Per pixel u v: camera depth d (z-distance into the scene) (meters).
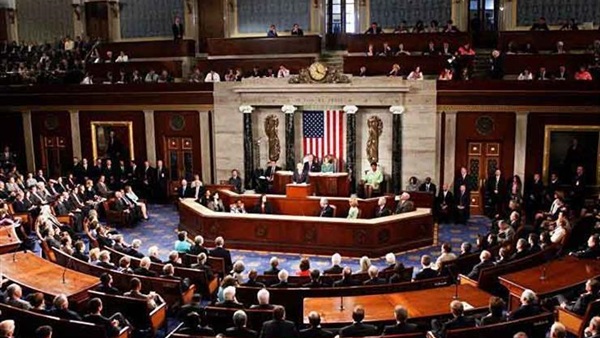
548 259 12.10
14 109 24.03
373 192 19.64
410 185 19.59
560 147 19.23
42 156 24.08
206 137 21.95
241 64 23.55
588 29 22.58
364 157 20.59
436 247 16.55
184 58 25.06
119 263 12.20
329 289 10.02
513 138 19.48
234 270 11.20
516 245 12.87
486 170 19.89
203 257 12.05
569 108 18.89
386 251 15.86
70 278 11.11
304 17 25.66
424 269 11.50
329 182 18.97
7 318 8.77
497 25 24.39
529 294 8.70
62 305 8.95
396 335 7.68
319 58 23.58
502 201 19.36
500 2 24.00
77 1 28.09
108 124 23.00
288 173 19.58
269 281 11.26
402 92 19.62
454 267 11.97
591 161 19.00
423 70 21.03
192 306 9.34
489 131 19.61
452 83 19.45
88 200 19.83
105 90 22.70
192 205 18.02
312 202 17.44
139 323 9.68
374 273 10.63
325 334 8.09
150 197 22.39
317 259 15.74
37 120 23.89
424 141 19.89
